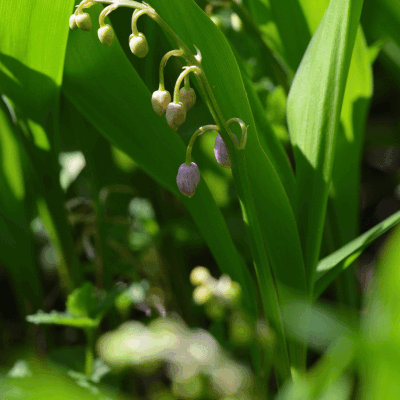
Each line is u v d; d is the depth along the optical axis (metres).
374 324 0.40
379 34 0.53
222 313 0.46
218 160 0.46
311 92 0.48
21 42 0.48
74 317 0.49
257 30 0.53
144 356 0.41
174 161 0.49
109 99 0.49
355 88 0.51
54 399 0.40
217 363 0.42
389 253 0.39
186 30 0.46
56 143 0.51
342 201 0.52
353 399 0.48
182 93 0.45
